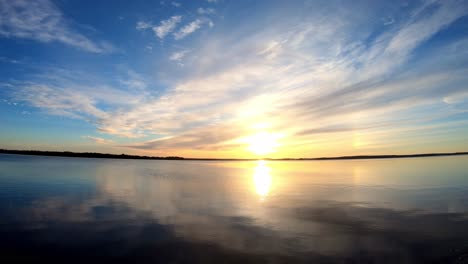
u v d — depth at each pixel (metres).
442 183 32.34
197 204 20.70
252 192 27.11
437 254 10.91
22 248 11.36
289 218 16.59
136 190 27.77
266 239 12.80
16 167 57.78
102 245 11.81
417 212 17.86
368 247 11.78
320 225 15.08
